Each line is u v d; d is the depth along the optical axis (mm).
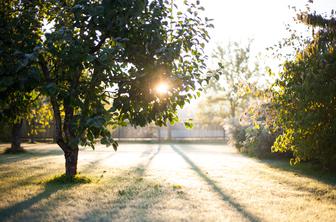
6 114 7246
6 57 5648
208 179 9453
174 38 7004
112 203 6219
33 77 5262
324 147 10070
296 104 9008
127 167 12102
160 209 5812
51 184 8102
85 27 6211
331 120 9273
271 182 9242
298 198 7137
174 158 16156
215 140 35656
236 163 14312
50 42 5234
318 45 9086
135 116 6590
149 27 6273
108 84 7027
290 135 9586
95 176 9602
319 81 8828
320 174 11328
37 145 25844
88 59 5035
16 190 7277
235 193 7434
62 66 6426
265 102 10195
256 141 17078
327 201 7008
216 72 6875
